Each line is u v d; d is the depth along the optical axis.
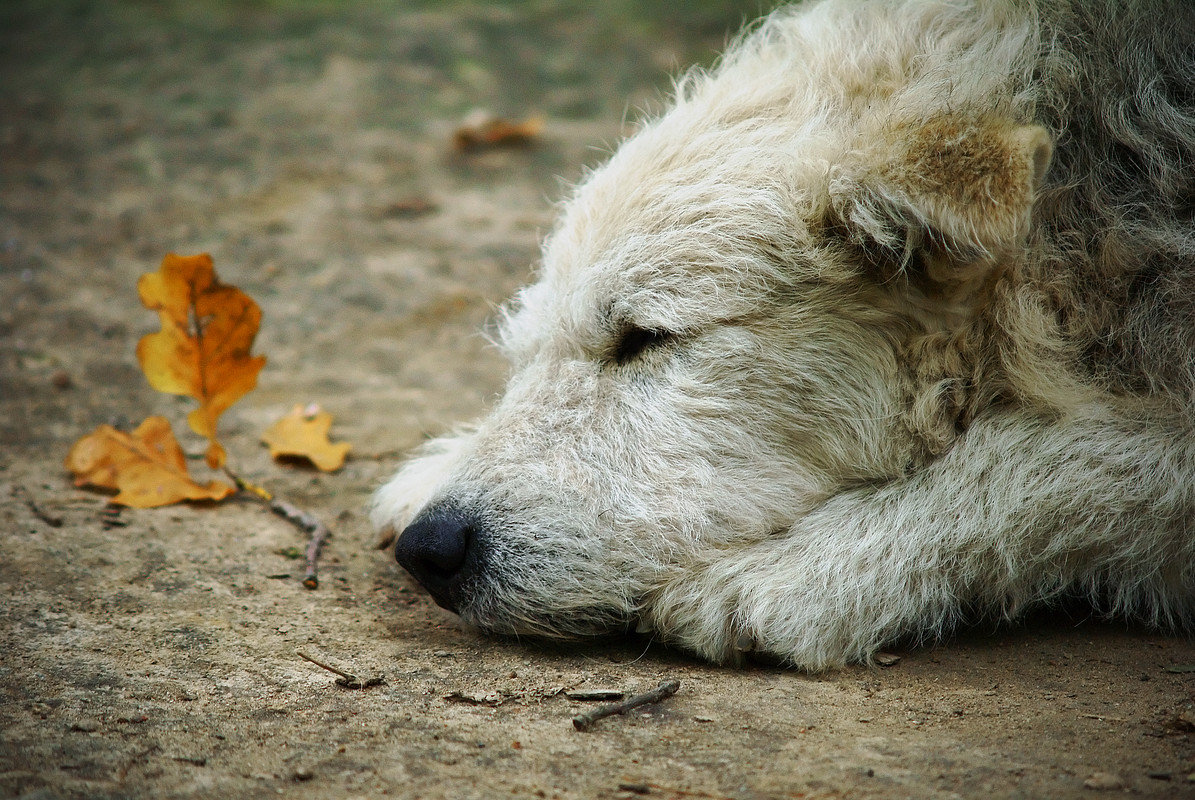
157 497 4.78
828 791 2.78
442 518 3.87
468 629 3.89
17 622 3.66
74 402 5.76
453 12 13.88
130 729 3.05
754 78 4.45
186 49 12.33
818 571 3.76
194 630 3.70
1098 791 2.78
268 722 3.12
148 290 4.74
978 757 2.96
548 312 4.27
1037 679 3.53
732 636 3.68
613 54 12.54
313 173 9.56
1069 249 4.04
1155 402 3.95
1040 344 3.90
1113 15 4.19
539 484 3.93
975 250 3.56
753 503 3.92
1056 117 4.09
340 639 3.72
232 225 8.46
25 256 7.66
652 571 3.87
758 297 3.89
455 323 7.14
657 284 3.95
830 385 3.92
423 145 10.29
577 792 2.77
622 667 3.63
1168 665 3.64
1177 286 3.95
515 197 9.30
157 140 10.04
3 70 11.52
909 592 3.78
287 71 11.80
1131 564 3.86
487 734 3.08
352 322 7.07
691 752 2.99
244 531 4.59
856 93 4.12
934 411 3.93
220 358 4.88
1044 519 3.82
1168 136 4.06
